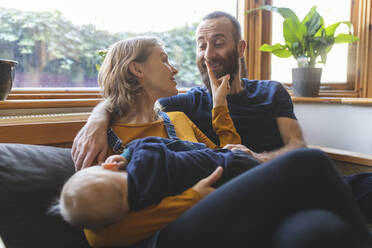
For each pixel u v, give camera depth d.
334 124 2.10
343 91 2.53
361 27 2.47
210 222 0.60
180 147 0.93
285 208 0.58
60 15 1.69
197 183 0.76
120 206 0.65
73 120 1.28
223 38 1.36
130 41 1.08
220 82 1.34
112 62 1.08
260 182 0.60
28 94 1.51
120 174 0.70
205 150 0.88
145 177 0.70
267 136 1.38
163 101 1.38
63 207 0.65
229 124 1.26
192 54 2.19
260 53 2.31
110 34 1.87
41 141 1.16
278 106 1.41
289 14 2.06
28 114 1.35
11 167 0.81
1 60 1.23
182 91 2.01
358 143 2.00
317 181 0.60
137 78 1.06
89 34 1.80
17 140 1.11
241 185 0.61
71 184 0.65
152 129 1.07
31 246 0.75
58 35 1.70
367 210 1.04
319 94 2.42
